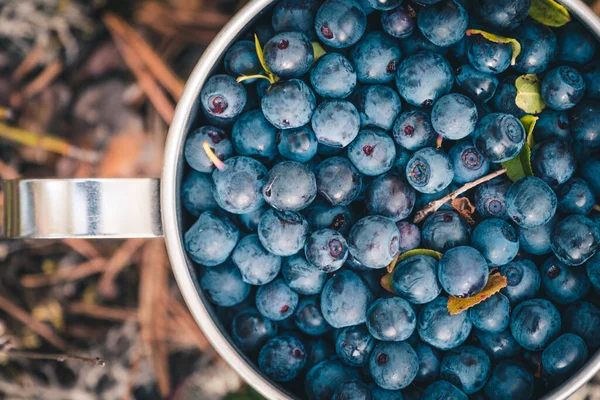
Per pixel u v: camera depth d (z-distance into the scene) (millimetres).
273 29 202
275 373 201
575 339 193
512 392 196
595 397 237
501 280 193
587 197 198
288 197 189
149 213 198
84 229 198
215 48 192
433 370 199
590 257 195
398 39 202
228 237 197
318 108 195
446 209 201
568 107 199
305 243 196
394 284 196
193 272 199
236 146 199
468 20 197
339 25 194
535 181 194
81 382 262
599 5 242
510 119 193
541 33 198
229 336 203
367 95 198
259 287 203
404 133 197
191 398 260
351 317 195
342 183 194
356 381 196
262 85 200
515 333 197
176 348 263
